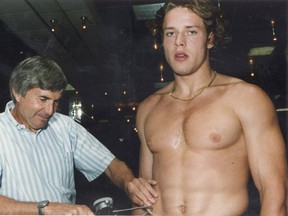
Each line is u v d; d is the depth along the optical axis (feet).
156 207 4.42
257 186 4.12
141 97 17.01
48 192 4.80
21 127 4.75
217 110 4.21
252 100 4.10
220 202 4.05
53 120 5.27
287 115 10.25
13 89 4.50
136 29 13.08
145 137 4.84
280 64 11.51
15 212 3.98
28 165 4.70
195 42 4.33
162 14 4.65
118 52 14.88
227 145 4.11
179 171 4.25
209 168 4.11
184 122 4.36
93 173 5.71
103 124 17.29
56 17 12.05
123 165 5.56
